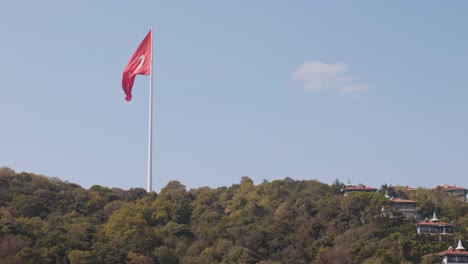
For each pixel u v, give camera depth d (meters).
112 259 195.75
